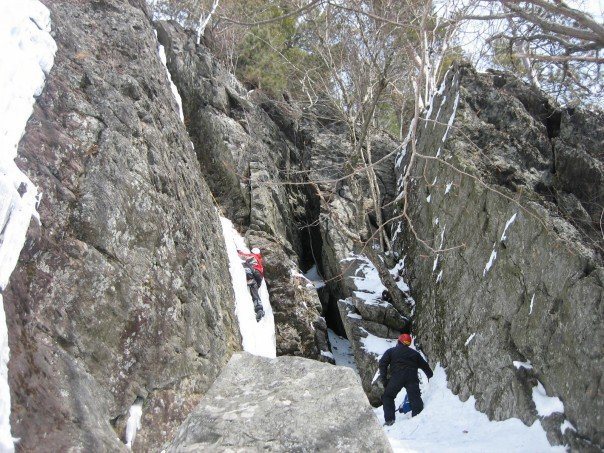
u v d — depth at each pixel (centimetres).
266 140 1487
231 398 368
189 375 702
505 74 1163
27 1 734
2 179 504
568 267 725
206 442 336
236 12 1698
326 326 1295
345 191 1438
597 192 998
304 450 325
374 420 338
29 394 435
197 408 361
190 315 750
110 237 638
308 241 1540
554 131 1105
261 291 1172
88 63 803
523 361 777
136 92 868
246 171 1351
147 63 1003
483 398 823
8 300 476
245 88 1625
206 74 1398
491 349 838
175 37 1389
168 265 740
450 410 863
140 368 616
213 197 1320
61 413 451
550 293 746
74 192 623
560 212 978
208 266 902
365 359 1116
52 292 535
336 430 333
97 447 450
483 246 927
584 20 578
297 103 1688
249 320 1059
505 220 880
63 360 499
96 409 495
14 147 570
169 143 957
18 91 610
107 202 650
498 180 1020
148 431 594
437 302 1042
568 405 673
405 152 1452
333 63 1362
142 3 1261
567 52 667
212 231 1046
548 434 686
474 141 1082
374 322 1165
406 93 1559
